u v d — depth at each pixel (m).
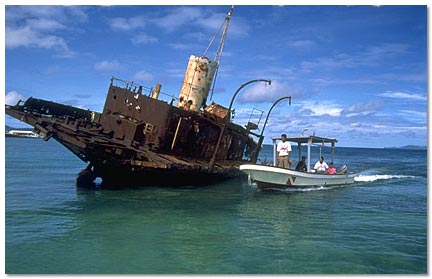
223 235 13.36
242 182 27.53
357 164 65.06
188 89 27.28
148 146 22.12
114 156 22.19
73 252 11.46
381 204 19.83
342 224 15.15
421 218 16.38
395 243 12.57
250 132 30.14
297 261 10.87
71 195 21.27
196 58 27.55
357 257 11.22
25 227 14.12
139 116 23.12
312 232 13.87
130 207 18.06
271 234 13.55
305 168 24.72
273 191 22.95
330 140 24.97
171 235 13.30
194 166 21.77
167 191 22.98
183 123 23.59
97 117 25.50
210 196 21.47
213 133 25.77
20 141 145.75
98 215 16.25
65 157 61.84
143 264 10.57
